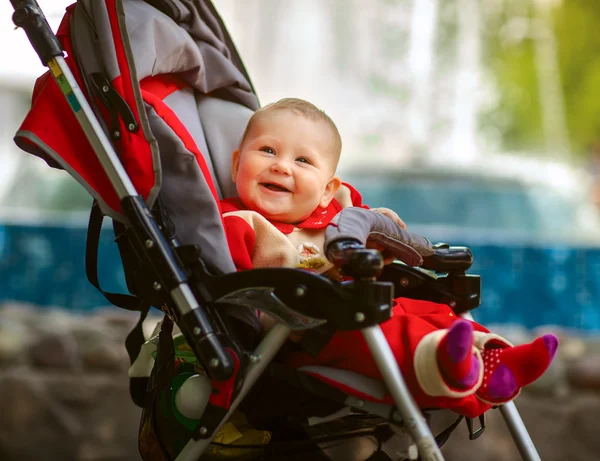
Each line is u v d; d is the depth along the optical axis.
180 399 1.49
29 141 1.53
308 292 1.37
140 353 1.72
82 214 6.26
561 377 3.26
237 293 1.43
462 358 1.33
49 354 3.38
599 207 7.70
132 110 1.52
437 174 6.30
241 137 1.94
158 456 1.61
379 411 1.41
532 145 11.91
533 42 11.41
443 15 8.45
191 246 1.46
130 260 1.56
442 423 1.58
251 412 1.50
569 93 14.58
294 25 8.67
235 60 2.05
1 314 3.71
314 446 1.51
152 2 1.85
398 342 1.41
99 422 3.30
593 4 14.60
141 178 1.52
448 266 1.76
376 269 1.35
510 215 5.88
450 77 8.39
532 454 1.62
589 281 3.87
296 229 1.72
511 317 3.89
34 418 3.27
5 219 4.63
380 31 8.55
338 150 1.79
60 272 4.17
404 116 8.42
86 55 1.57
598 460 3.14
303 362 1.47
